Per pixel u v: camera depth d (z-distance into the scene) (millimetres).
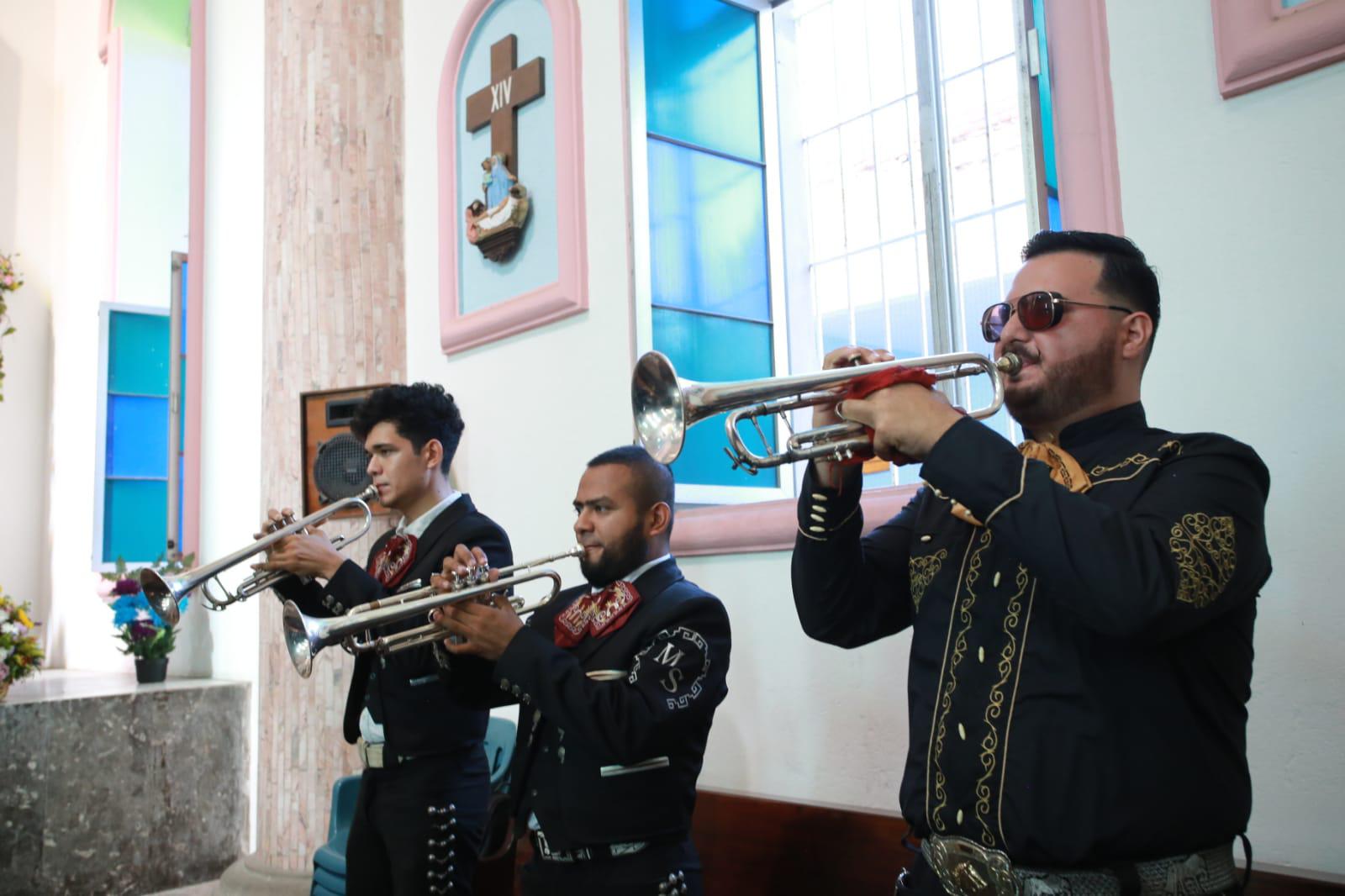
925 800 1435
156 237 7375
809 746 2770
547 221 3758
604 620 2139
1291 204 1989
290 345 4297
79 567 7246
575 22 3672
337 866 2971
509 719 3258
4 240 7809
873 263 3707
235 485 5625
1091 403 1465
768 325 3795
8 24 7984
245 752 5277
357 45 4414
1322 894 1764
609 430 3439
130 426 6879
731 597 3006
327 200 4316
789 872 2557
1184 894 1257
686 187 3629
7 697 4758
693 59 3727
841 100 3854
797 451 1565
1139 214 2203
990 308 1568
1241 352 2037
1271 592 1970
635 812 1987
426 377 4246
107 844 4762
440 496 2873
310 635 2172
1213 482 1298
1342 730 1872
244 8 5840
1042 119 2643
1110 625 1191
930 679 1469
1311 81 1974
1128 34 2244
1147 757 1270
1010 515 1248
